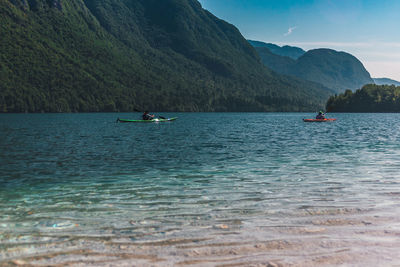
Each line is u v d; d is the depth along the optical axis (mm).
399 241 5305
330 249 5020
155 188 9539
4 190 9391
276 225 6137
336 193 8680
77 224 6293
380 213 6824
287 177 11031
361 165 13422
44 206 7648
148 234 5707
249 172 12055
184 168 13062
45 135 30891
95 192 9086
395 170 12164
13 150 19250
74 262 4637
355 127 44719
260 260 4668
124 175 11664
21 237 5605
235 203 7773
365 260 4641
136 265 4535
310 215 6742
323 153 17484
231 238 5496
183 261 4645
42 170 12727
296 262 4598
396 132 34062
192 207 7453
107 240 5438
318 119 64500
